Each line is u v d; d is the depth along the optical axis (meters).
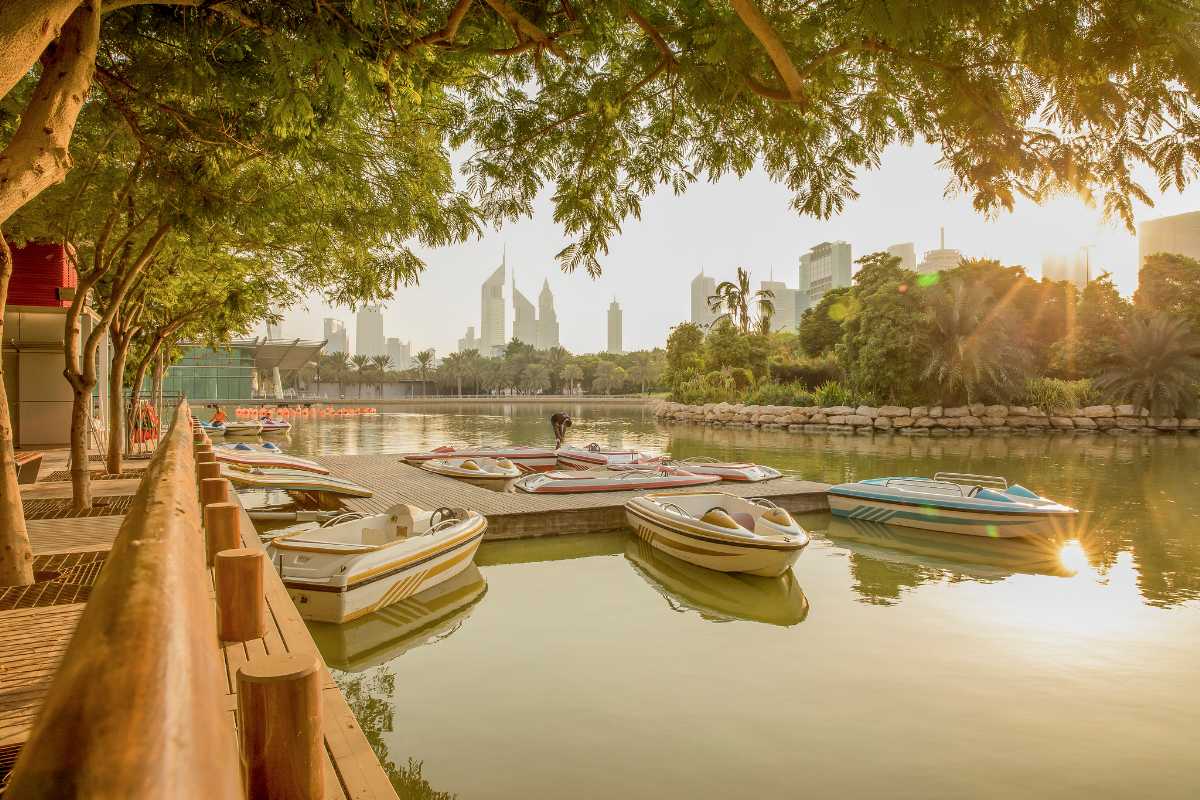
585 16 4.45
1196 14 2.62
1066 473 20.34
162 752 0.42
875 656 7.04
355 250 9.23
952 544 11.98
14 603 5.54
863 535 12.72
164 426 28.69
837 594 9.20
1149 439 34.88
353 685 6.47
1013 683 6.36
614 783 4.85
